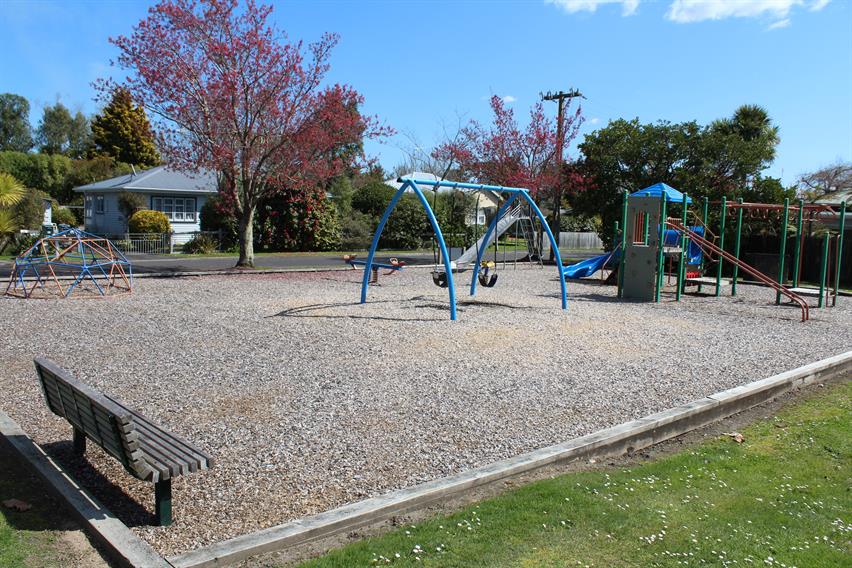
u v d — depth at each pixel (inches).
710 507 163.3
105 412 137.3
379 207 1467.8
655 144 1022.4
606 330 401.7
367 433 203.9
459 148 1264.8
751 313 513.7
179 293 541.0
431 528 145.2
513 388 260.4
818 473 190.2
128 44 672.4
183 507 150.6
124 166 1929.1
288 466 176.4
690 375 291.9
